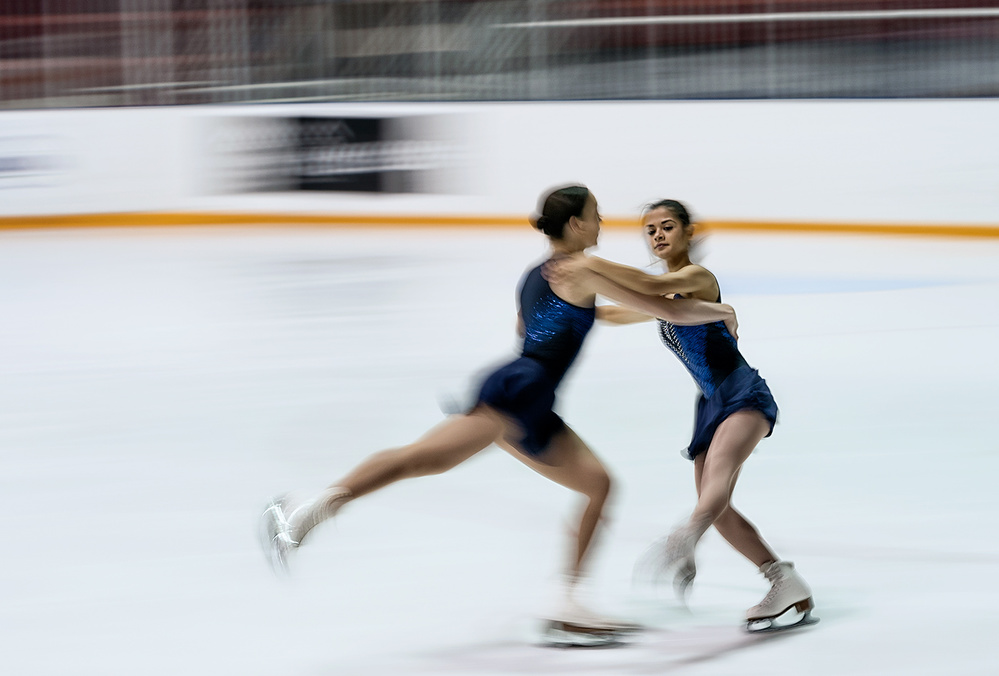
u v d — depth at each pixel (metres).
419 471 5.76
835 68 29.33
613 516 8.60
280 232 28.12
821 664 5.85
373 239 27.06
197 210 28.97
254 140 28.81
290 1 30.36
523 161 28.73
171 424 11.67
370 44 30.34
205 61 30.72
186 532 8.30
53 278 21.69
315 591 7.12
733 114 28.02
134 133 28.62
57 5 30.56
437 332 16.73
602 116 28.48
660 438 10.95
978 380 13.40
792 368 14.19
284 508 5.51
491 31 30.05
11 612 6.75
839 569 7.43
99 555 7.80
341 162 28.88
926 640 6.19
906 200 27.52
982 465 9.91
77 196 28.59
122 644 6.26
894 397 12.57
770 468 9.91
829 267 22.75
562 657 6.01
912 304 18.67
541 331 6.22
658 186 28.47
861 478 9.56
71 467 10.06
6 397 12.91
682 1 29.84
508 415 6.02
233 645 6.23
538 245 26.16
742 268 22.66
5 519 8.60
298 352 15.40
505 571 7.47
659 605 6.85
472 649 6.14
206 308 18.62
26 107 30.80
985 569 7.41
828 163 27.75
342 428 11.53
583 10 29.89
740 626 6.46
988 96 28.75
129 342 16.12
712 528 8.42
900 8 29.44
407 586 7.19
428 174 28.84
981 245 25.98
